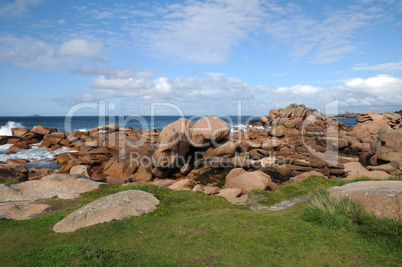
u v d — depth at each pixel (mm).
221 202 14734
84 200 14852
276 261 7258
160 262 7250
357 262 7043
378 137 28734
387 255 7324
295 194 15672
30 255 7777
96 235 9594
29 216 12477
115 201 12109
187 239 8992
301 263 7109
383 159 27000
